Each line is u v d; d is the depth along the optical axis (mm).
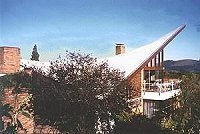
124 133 11523
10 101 11945
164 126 11680
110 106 11555
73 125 11695
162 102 13539
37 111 11922
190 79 13133
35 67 12703
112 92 11617
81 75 11609
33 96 11945
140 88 17219
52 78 11898
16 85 12117
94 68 11781
